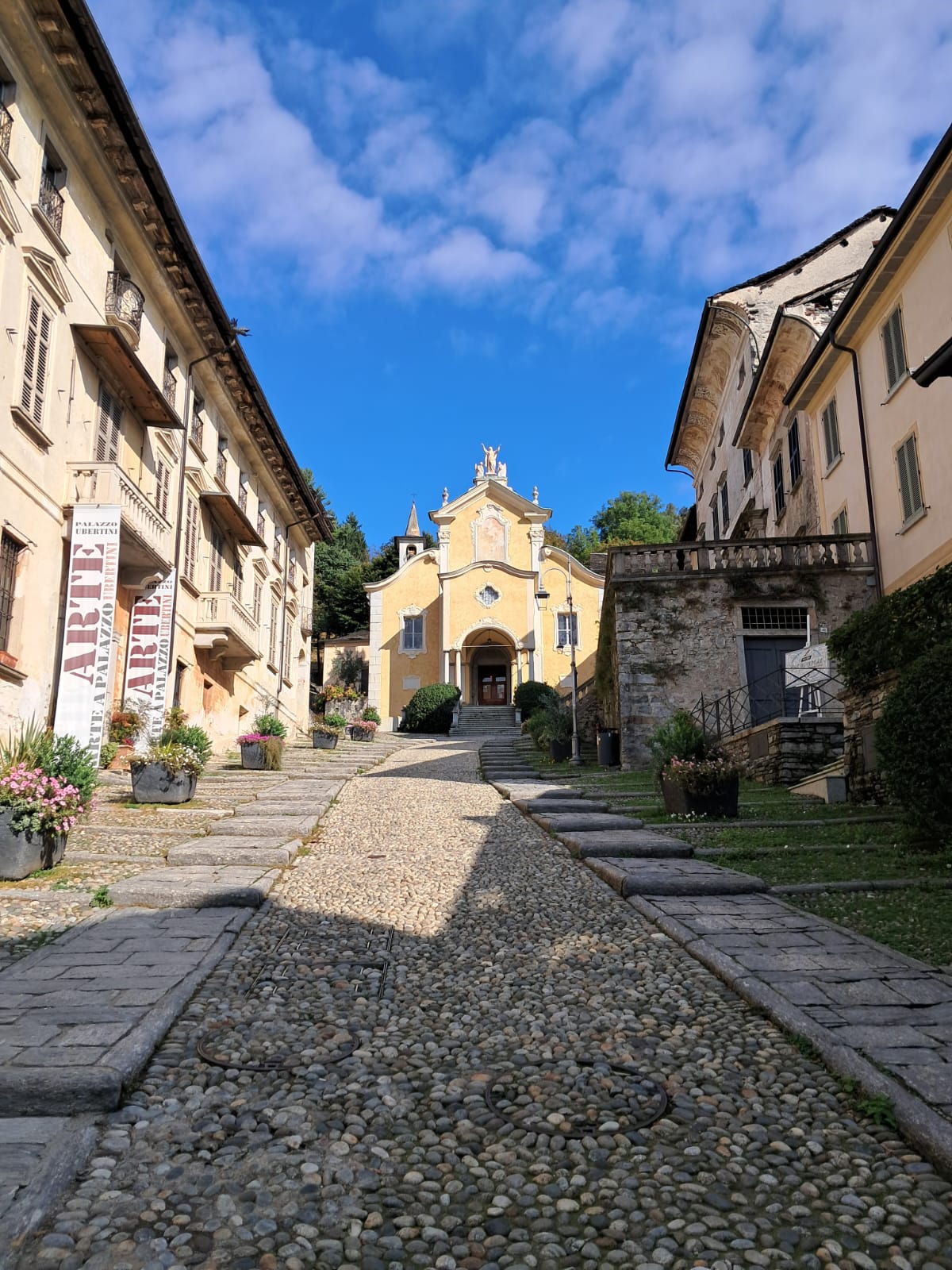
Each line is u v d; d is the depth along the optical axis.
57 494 13.62
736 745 16.73
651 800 12.96
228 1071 3.75
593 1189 2.86
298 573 35.34
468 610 44.12
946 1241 2.56
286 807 12.23
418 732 40.72
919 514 16.14
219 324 20.34
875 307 17.69
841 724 14.52
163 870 7.70
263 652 28.50
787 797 12.69
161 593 17.64
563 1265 2.48
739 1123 3.28
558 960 5.36
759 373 23.47
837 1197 2.79
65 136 13.88
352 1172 2.96
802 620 18.95
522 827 10.85
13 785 7.38
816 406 21.19
